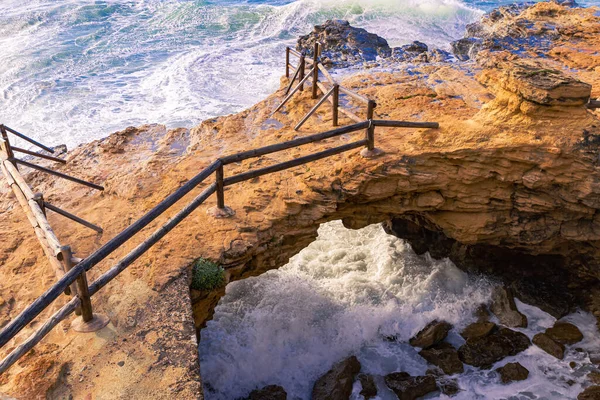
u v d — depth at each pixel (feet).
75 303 18.71
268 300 33.22
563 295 33.45
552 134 26.96
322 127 34.24
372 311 33.09
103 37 90.43
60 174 28.78
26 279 23.53
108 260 24.11
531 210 28.35
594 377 28.63
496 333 31.78
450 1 112.47
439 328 31.55
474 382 28.94
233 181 25.25
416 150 28.50
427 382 28.35
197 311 24.49
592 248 30.32
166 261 23.70
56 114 61.31
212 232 25.49
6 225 28.04
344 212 29.43
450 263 36.68
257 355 29.91
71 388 17.80
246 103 63.82
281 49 85.66
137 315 20.89
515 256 34.96
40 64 77.25
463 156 27.43
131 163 34.09
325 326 32.04
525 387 28.55
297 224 26.96
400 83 40.73
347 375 28.58
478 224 29.43
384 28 100.01
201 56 81.05
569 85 26.55
